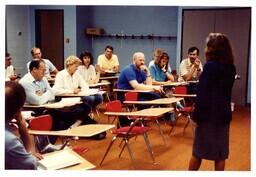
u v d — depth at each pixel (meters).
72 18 9.20
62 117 4.61
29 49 9.57
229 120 2.72
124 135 3.86
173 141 5.00
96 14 9.55
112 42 9.48
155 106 5.34
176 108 5.34
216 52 2.66
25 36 9.48
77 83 5.35
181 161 4.13
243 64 7.73
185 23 8.28
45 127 3.31
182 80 6.61
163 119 6.14
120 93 5.44
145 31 9.11
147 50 9.14
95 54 9.66
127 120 4.68
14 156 1.94
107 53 7.80
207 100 2.66
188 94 5.84
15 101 2.00
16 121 2.25
